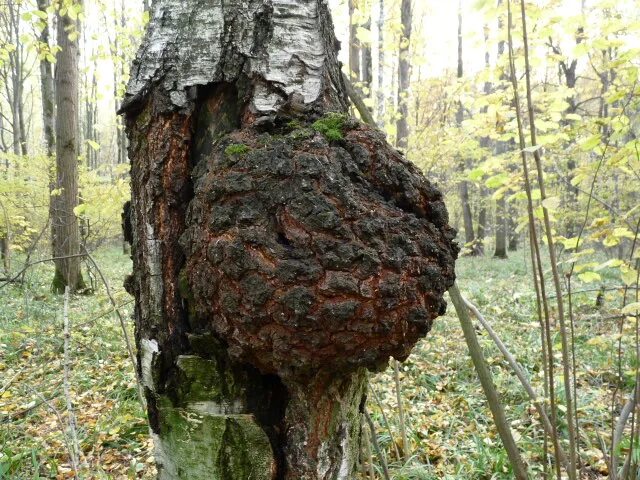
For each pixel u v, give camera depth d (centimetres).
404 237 103
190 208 112
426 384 396
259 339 101
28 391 351
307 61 120
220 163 107
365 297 96
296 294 95
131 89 120
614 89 206
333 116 115
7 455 261
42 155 765
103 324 498
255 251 99
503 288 697
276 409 116
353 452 121
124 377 387
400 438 293
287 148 104
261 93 116
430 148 482
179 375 115
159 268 118
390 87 647
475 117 213
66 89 687
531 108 138
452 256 116
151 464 274
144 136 121
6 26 1398
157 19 121
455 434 311
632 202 416
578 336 447
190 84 117
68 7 464
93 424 315
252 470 108
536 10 168
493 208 1322
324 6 132
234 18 117
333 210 98
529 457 268
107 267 1009
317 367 104
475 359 142
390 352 105
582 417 311
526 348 440
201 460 110
